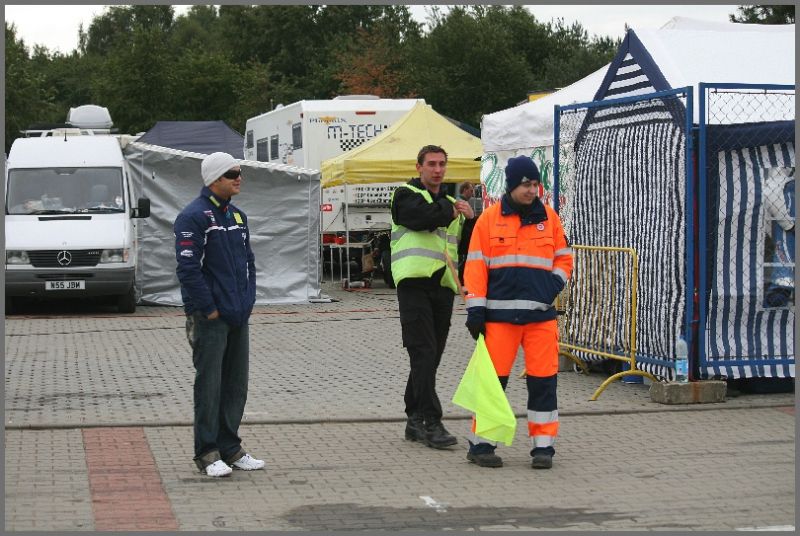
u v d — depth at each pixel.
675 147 11.98
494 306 9.15
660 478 8.73
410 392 10.11
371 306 22.58
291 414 11.29
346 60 62.41
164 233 22.84
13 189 22.00
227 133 31.73
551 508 7.87
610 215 13.13
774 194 12.05
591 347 13.40
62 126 29.95
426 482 8.62
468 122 59.72
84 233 21.25
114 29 115.69
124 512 7.72
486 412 9.02
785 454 9.55
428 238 9.73
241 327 8.88
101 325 19.62
